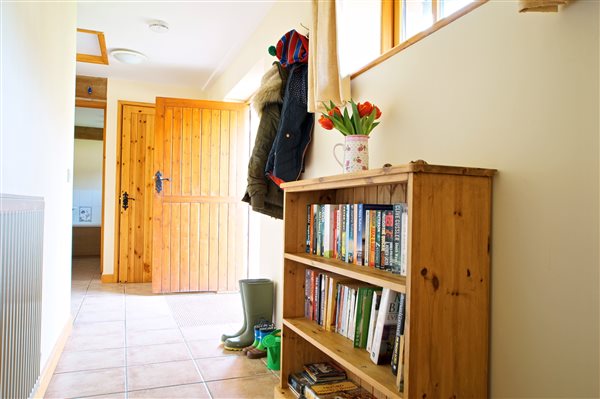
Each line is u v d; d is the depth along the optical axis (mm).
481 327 1166
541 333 1048
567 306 991
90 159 7945
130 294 4156
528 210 1092
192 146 4215
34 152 1758
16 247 1293
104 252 4785
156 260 4086
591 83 956
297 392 1801
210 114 4277
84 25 3338
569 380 982
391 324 1360
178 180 4164
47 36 1990
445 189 1131
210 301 3895
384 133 1688
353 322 1579
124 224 4836
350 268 1460
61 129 2488
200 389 2027
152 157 4930
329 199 2053
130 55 3906
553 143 1035
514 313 1117
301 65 2309
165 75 4629
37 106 1800
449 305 1125
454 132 1340
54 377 2115
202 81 4832
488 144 1216
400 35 1832
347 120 1603
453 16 1344
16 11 1429
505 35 1173
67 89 2713
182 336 2834
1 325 1143
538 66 1078
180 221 4160
